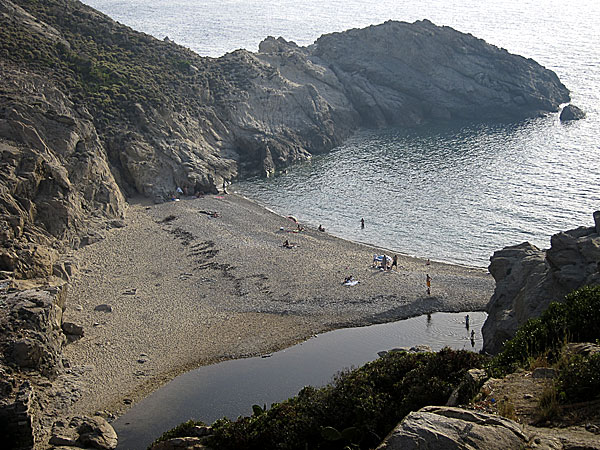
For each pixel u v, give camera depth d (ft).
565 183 323.57
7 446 129.08
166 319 192.54
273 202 318.04
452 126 466.70
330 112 446.19
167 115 358.43
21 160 235.20
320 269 228.22
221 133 390.01
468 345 179.52
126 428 143.54
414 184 335.26
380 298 205.77
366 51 511.81
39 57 336.49
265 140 389.60
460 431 48.73
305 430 91.35
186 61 418.51
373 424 85.97
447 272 227.61
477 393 66.54
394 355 107.34
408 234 270.05
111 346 176.45
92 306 197.67
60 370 160.25
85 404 150.71
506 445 48.37
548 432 53.36
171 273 224.33
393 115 478.18
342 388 96.07
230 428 102.06
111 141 316.81
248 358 173.78
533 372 67.62
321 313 197.36
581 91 529.04
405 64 501.97
